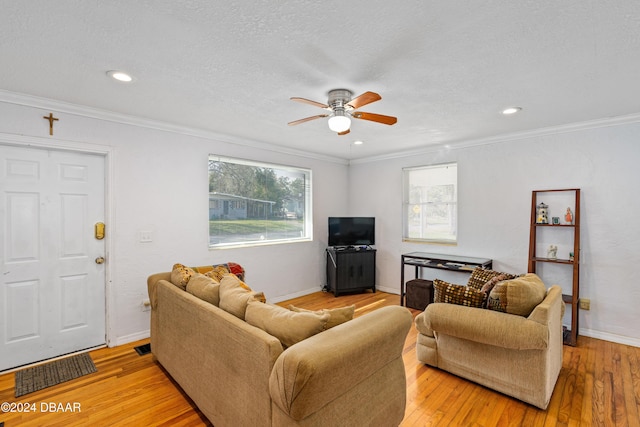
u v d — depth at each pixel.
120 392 2.31
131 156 3.21
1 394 2.28
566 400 2.20
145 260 3.31
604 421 1.98
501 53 1.91
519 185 3.82
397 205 5.08
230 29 1.67
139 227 3.27
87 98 2.67
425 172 4.82
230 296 1.94
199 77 2.26
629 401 2.19
